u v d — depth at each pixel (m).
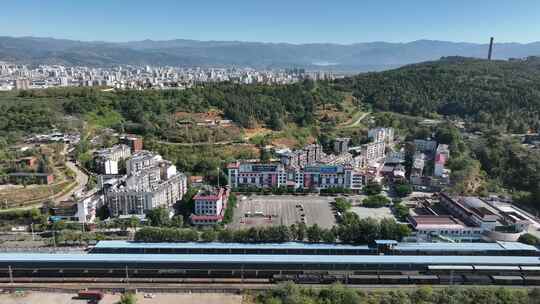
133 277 187.00
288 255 193.75
